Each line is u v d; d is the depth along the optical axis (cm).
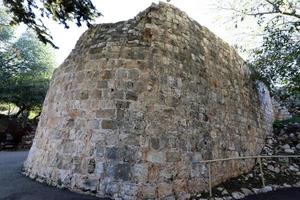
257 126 1078
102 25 744
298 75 839
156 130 609
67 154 620
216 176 710
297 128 1242
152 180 566
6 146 1530
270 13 828
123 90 627
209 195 632
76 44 786
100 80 651
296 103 1591
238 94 962
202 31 846
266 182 800
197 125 700
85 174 577
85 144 604
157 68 660
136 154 575
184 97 689
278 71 888
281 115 1489
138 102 620
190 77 726
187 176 623
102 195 547
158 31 702
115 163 569
